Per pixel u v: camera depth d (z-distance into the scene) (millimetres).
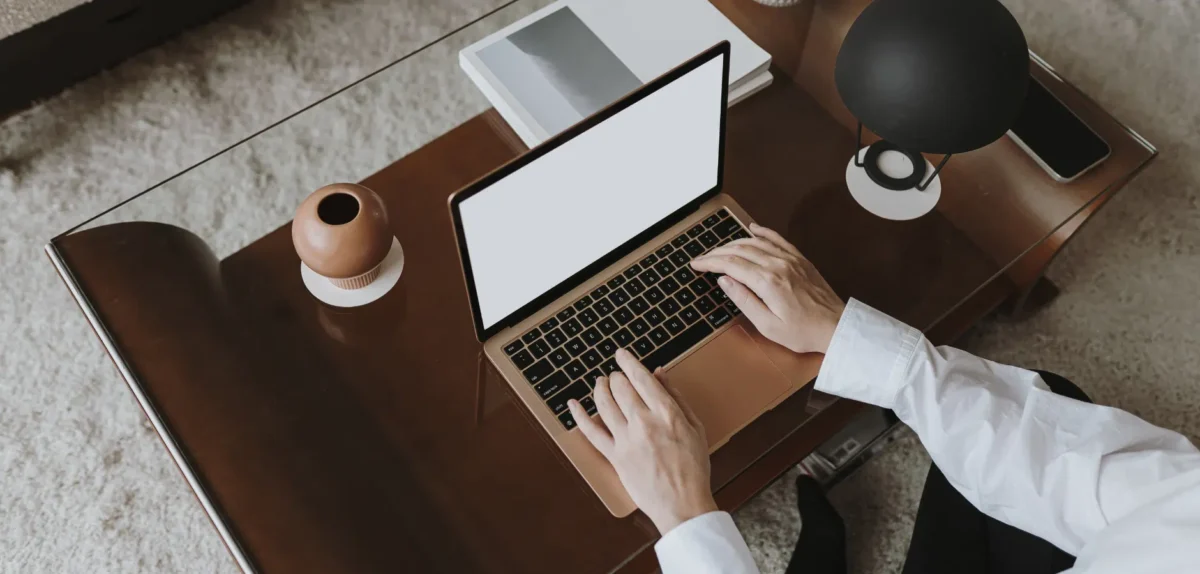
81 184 1591
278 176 1163
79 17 1539
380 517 931
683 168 1047
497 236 925
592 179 967
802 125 1195
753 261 1016
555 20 1205
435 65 1210
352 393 999
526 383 980
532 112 1133
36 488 1371
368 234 964
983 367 996
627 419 917
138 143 1632
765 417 998
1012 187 1147
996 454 934
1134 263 1565
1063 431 920
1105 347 1496
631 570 1013
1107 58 1771
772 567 1319
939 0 927
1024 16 1807
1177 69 1764
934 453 979
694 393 987
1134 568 797
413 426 983
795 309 990
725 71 994
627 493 934
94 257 1034
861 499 1369
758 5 1252
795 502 1355
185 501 1377
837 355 976
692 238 1078
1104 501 878
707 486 906
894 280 1095
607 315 1021
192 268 1055
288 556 897
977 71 901
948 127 929
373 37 1758
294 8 1768
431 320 1048
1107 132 1175
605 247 1035
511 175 896
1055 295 1519
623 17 1213
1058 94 1200
